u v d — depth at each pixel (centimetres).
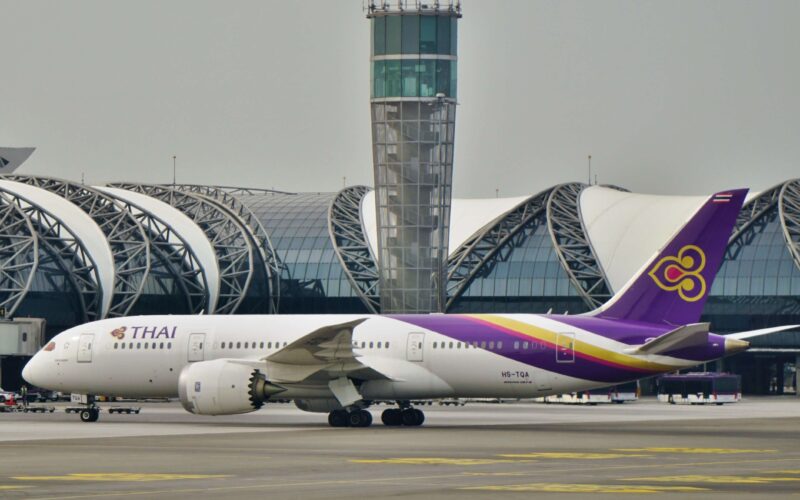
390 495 10531
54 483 11594
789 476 12125
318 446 16388
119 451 15550
